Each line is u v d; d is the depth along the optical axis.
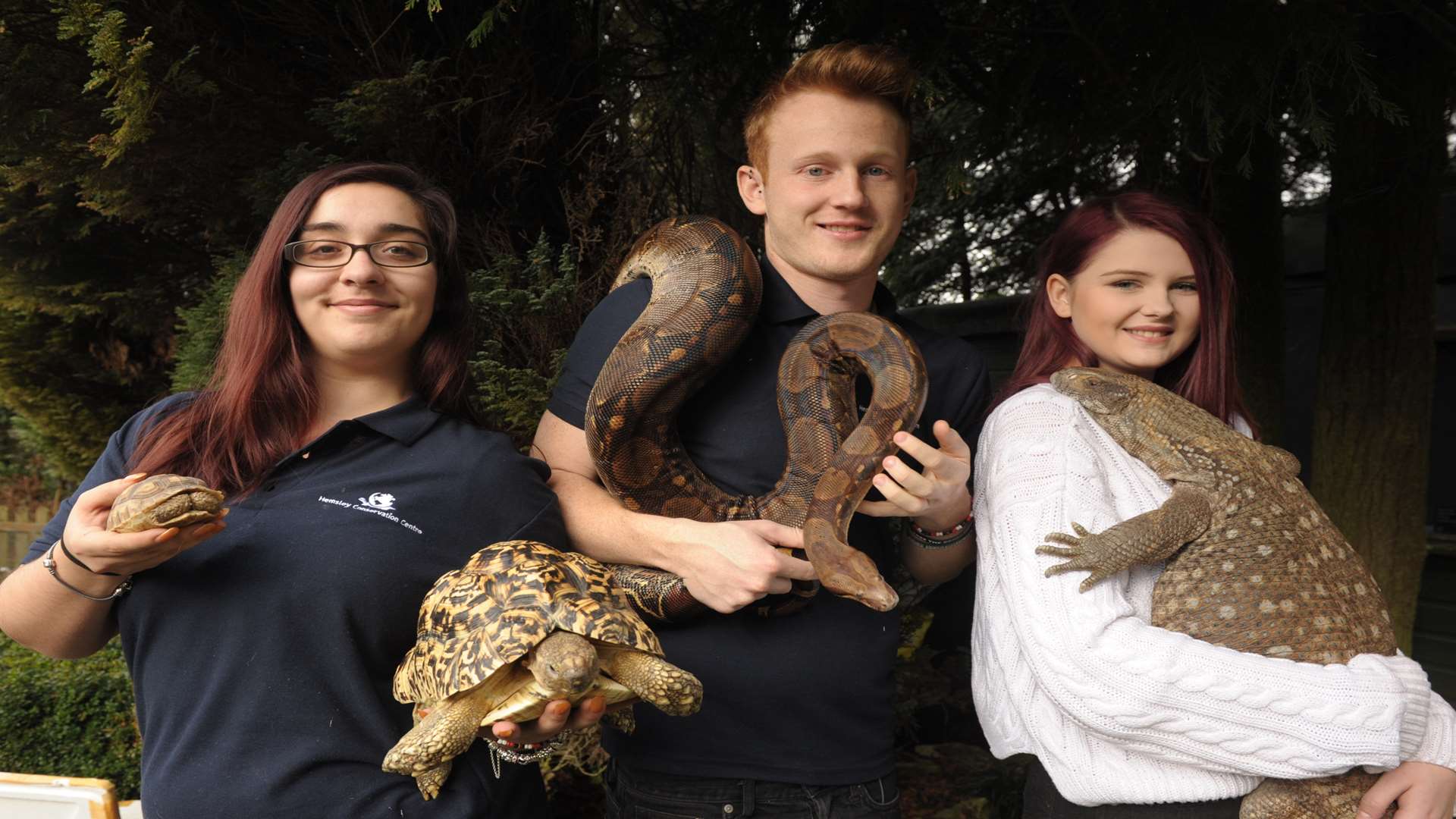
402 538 2.27
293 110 4.88
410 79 4.40
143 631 2.18
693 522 2.52
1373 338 5.12
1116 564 2.20
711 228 2.91
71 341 8.95
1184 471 2.38
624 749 2.76
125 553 1.93
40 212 6.66
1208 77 3.74
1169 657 2.10
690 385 2.72
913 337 3.11
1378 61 4.72
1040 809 2.53
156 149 4.59
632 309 2.98
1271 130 3.81
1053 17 4.48
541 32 5.14
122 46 3.75
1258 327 5.91
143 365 9.08
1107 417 2.48
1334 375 5.29
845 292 2.94
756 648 2.65
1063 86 4.73
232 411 2.36
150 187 4.87
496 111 4.94
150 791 2.14
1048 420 2.50
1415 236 5.03
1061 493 2.35
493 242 4.97
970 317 8.20
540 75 5.18
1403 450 5.08
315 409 2.49
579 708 1.94
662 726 2.67
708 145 6.08
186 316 5.17
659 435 2.72
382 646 2.22
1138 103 4.15
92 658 6.11
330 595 2.17
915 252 9.88
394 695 2.16
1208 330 2.72
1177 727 2.10
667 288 2.90
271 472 2.34
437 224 2.66
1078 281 2.76
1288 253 7.29
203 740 2.12
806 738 2.66
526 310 4.55
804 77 2.74
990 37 4.81
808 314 2.92
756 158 2.94
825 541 2.40
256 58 4.76
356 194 2.46
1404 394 5.09
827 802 2.66
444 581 2.09
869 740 2.75
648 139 5.84
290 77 4.86
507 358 4.70
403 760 1.81
